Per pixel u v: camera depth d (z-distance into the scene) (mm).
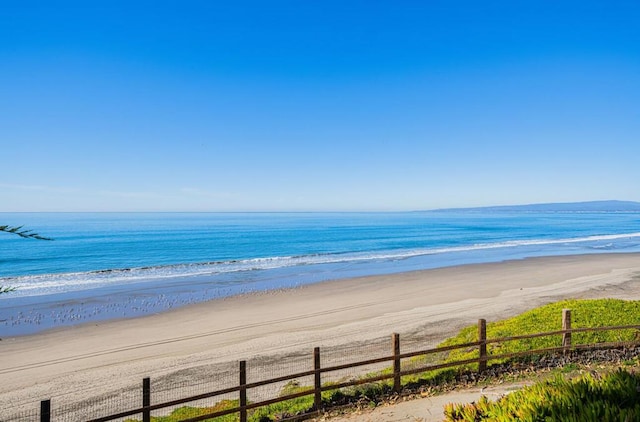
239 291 33750
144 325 23734
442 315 24328
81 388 15023
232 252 65250
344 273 42906
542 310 18594
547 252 61719
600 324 15203
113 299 31078
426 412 9391
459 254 60000
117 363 17562
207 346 19625
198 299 30859
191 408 12414
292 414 10094
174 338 21078
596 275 39125
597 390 4844
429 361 14188
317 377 10023
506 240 86500
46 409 7562
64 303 29828
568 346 12297
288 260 55250
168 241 82000
